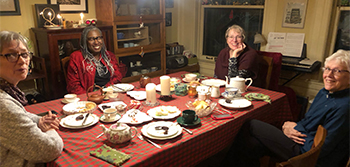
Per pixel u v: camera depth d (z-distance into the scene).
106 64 2.51
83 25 2.84
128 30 3.19
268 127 1.55
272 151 1.52
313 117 1.45
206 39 4.04
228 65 2.43
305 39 2.96
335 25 2.76
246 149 1.61
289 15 3.00
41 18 2.66
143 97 1.80
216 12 3.81
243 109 1.61
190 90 1.83
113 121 1.40
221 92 1.97
